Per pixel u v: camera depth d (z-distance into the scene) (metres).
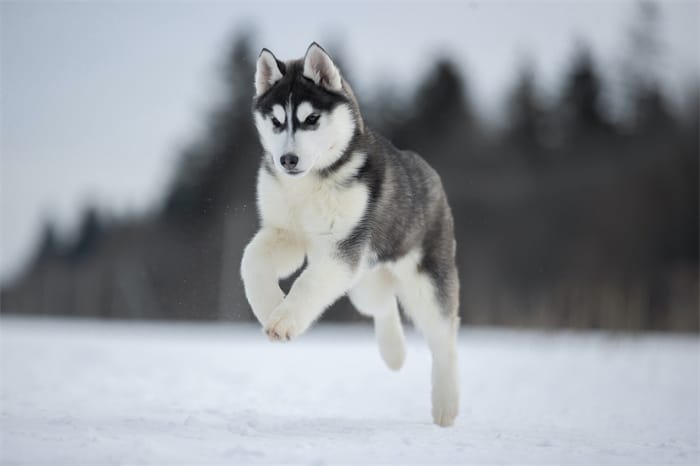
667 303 34.31
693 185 46.38
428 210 9.39
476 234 42.69
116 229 46.44
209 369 14.19
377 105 45.41
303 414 8.90
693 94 49.97
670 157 47.16
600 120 48.91
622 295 30.27
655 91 50.12
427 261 9.37
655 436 8.09
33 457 5.54
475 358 18.50
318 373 14.06
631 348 23.03
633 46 51.69
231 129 40.84
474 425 8.66
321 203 8.30
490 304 32.81
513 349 21.59
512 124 47.56
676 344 24.88
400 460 5.98
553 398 11.78
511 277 40.88
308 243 8.55
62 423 7.18
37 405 8.86
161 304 37.50
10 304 40.38
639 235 44.16
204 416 8.04
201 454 5.79
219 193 39.09
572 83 49.72
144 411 8.61
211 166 39.91
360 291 9.55
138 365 14.65
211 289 23.64
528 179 44.88
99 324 32.94
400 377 13.77
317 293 7.90
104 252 45.72
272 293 7.97
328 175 8.34
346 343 22.30
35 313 39.78
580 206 44.81
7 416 7.66
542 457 6.36
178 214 39.78
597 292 30.33
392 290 9.60
